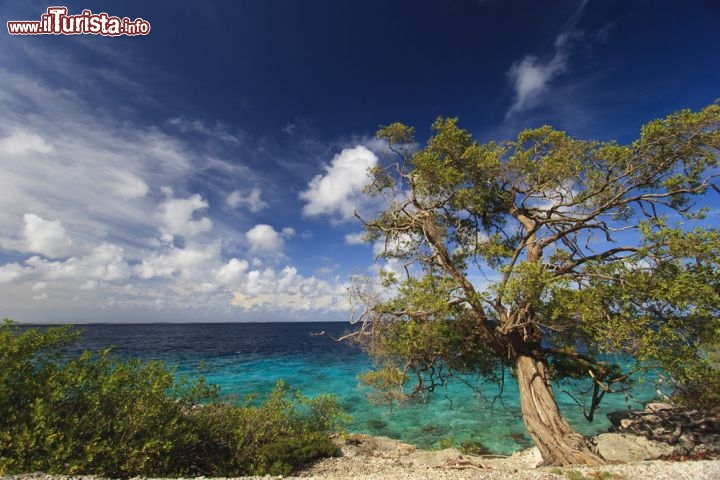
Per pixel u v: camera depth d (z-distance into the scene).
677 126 10.77
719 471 8.28
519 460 13.46
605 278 10.48
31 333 8.80
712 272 9.10
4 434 7.11
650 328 9.77
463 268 15.55
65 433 7.67
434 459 12.73
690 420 13.31
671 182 11.66
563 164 12.42
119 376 9.29
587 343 12.11
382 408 23.14
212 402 11.76
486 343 13.45
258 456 10.75
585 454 10.20
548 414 11.38
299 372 36.84
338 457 12.18
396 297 13.85
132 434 8.43
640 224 10.02
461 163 14.21
